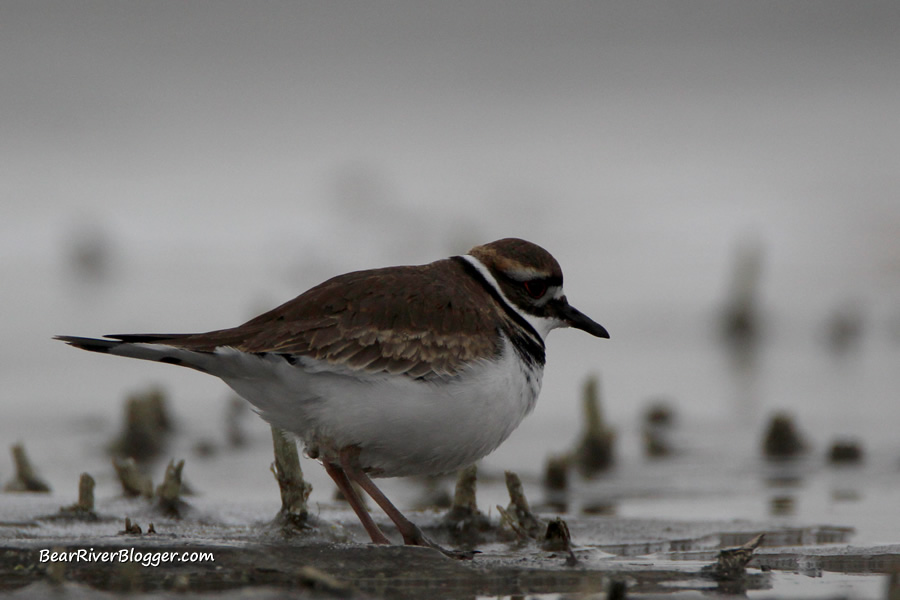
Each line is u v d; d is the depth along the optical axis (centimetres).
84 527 780
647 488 1013
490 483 1052
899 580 623
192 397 1431
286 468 786
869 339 1695
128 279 1894
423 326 732
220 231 2188
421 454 734
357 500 750
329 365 712
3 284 1852
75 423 1296
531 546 775
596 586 639
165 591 605
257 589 601
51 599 576
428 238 2156
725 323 1738
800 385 1469
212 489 1009
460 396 722
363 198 2409
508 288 805
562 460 1027
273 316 741
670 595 621
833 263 2058
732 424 1288
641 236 2208
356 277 763
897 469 1073
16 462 973
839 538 790
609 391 1455
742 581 653
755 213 2342
